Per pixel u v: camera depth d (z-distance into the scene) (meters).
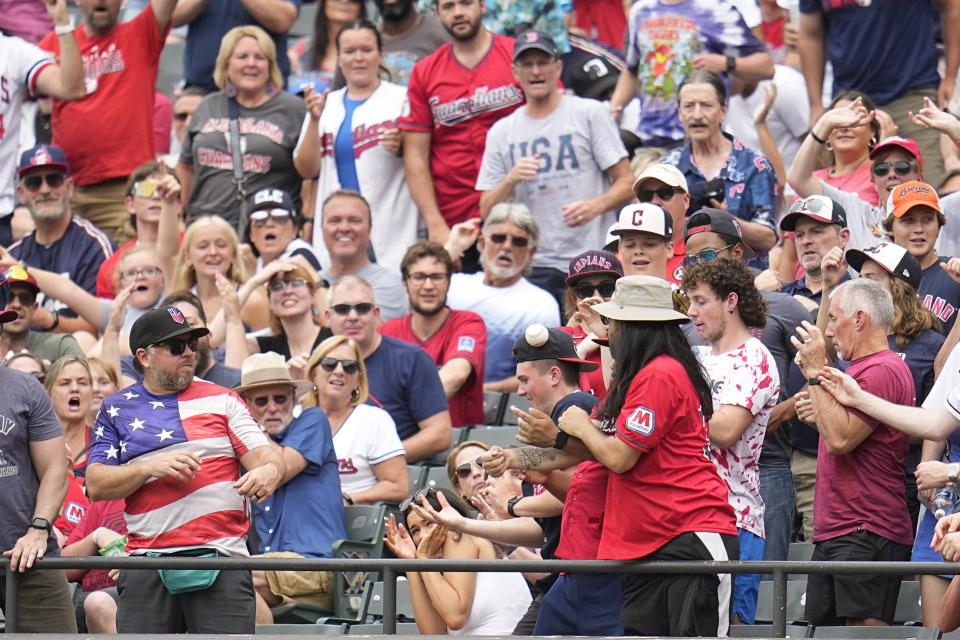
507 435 34.94
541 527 26.50
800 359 26.30
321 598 30.00
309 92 41.91
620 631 24.45
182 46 60.44
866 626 25.92
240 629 25.92
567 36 44.41
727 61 42.00
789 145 44.47
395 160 41.97
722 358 25.81
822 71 43.97
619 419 22.59
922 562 23.11
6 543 25.98
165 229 39.88
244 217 42.47
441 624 27.27
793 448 32.09
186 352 26.42
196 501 25.97
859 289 26.92
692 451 22.91
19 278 36.38
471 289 38.41
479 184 40.34
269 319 36.88
